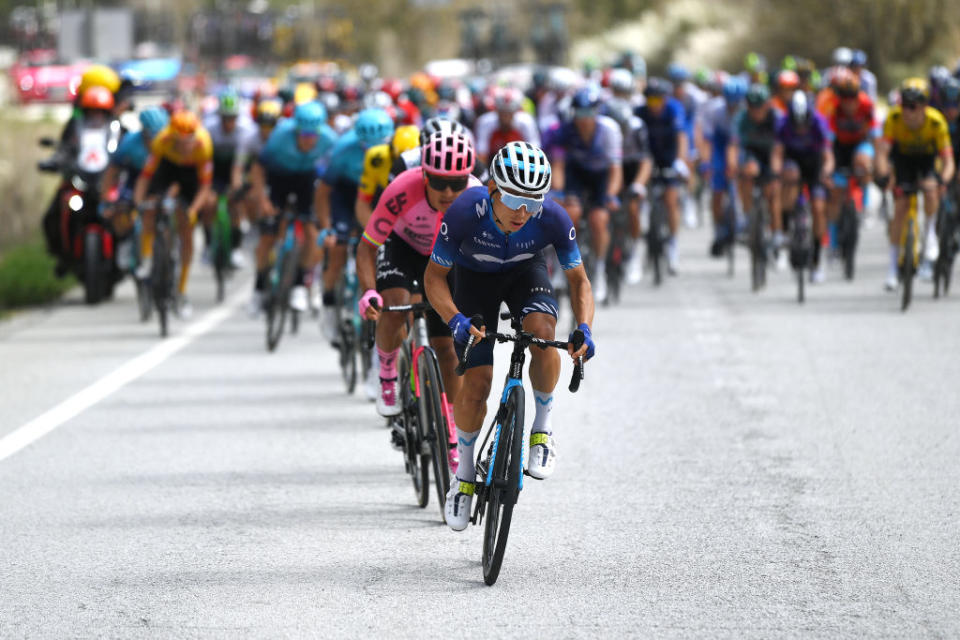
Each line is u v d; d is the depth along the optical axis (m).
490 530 18.81
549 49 181.50
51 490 24.25
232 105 49.34
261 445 27.70
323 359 38.22
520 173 18.42
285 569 19.55
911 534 20.64
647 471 24.89
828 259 54.12
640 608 17.61
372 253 24.17
